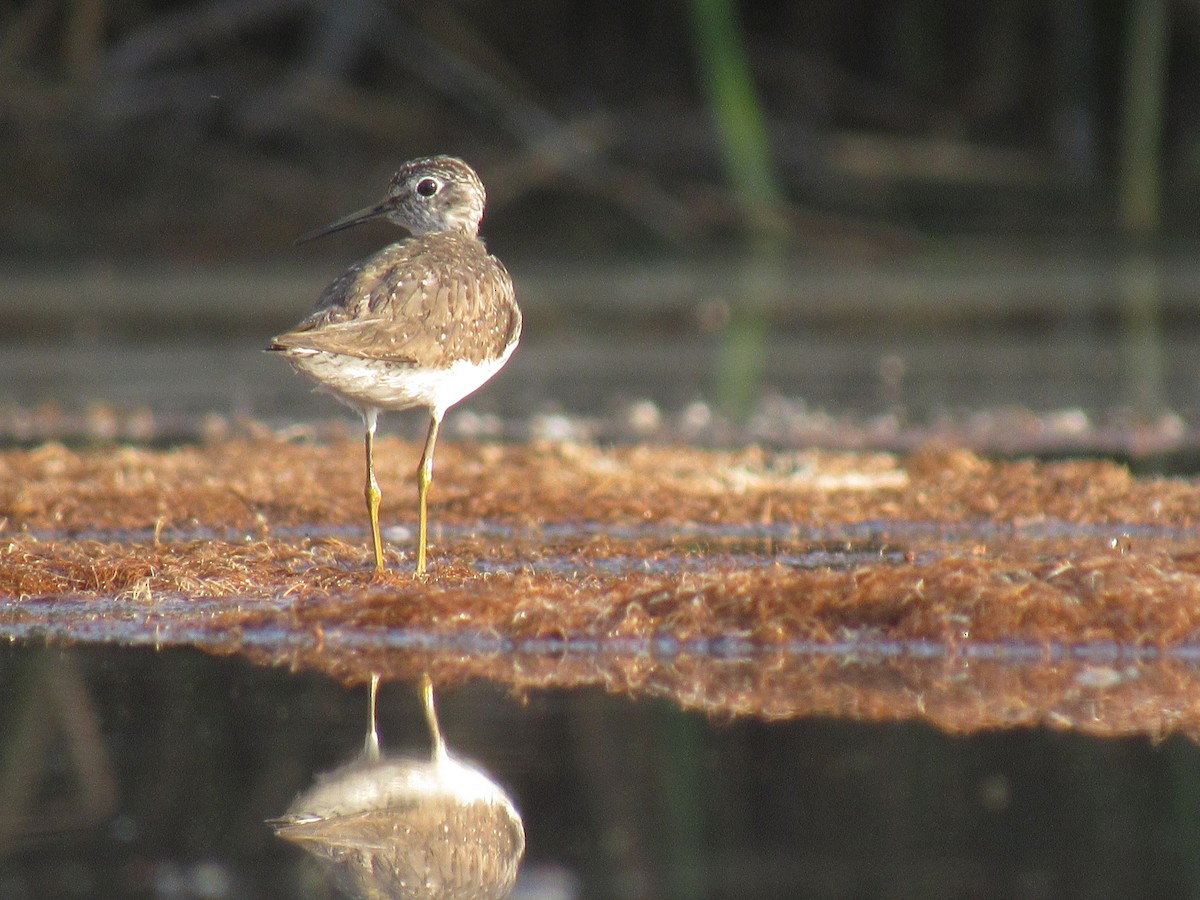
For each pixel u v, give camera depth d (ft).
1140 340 85.46
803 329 92.38
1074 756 22.89
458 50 130.31
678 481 45.57
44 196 124.57
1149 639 28.22
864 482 46.44
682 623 29.04
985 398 66.33
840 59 146.51
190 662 27.73
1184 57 145.18
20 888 18.78
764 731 24.11
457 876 19.21
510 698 25.72
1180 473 48.37
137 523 39.91
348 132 128.57
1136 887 18.53
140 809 21.12
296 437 54.80
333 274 116.37
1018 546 37.63
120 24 130.93
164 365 77.71
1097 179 140.77
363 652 28.43
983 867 19.03
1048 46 144.25
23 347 84.23
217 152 126.21
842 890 18.58
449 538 38.88
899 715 24.84
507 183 125.70
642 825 20.56
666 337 89.81
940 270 122.01
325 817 20.89
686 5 140.77
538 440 51.49
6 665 27.53
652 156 130.21
